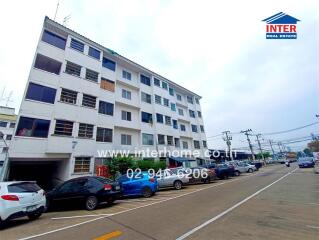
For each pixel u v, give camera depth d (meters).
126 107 26.55
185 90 39.28
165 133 30.28
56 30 19.88
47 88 17.66
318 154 35.56
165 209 8.06
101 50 23.55
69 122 18.48
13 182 7.46
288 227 5.18
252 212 6.76
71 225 6.57
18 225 7.09
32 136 15.98
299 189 11.14
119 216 7.41
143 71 30.00
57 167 19.28
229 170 22.23
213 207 7.78
